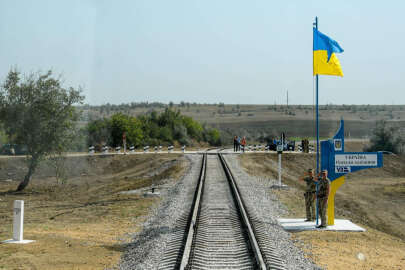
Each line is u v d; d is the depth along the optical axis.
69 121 70.69
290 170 87.12
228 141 196.50
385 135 140.88
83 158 88.50
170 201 42.09
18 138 69.62
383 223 51.28
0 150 89.81
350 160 32.59
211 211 35.06
